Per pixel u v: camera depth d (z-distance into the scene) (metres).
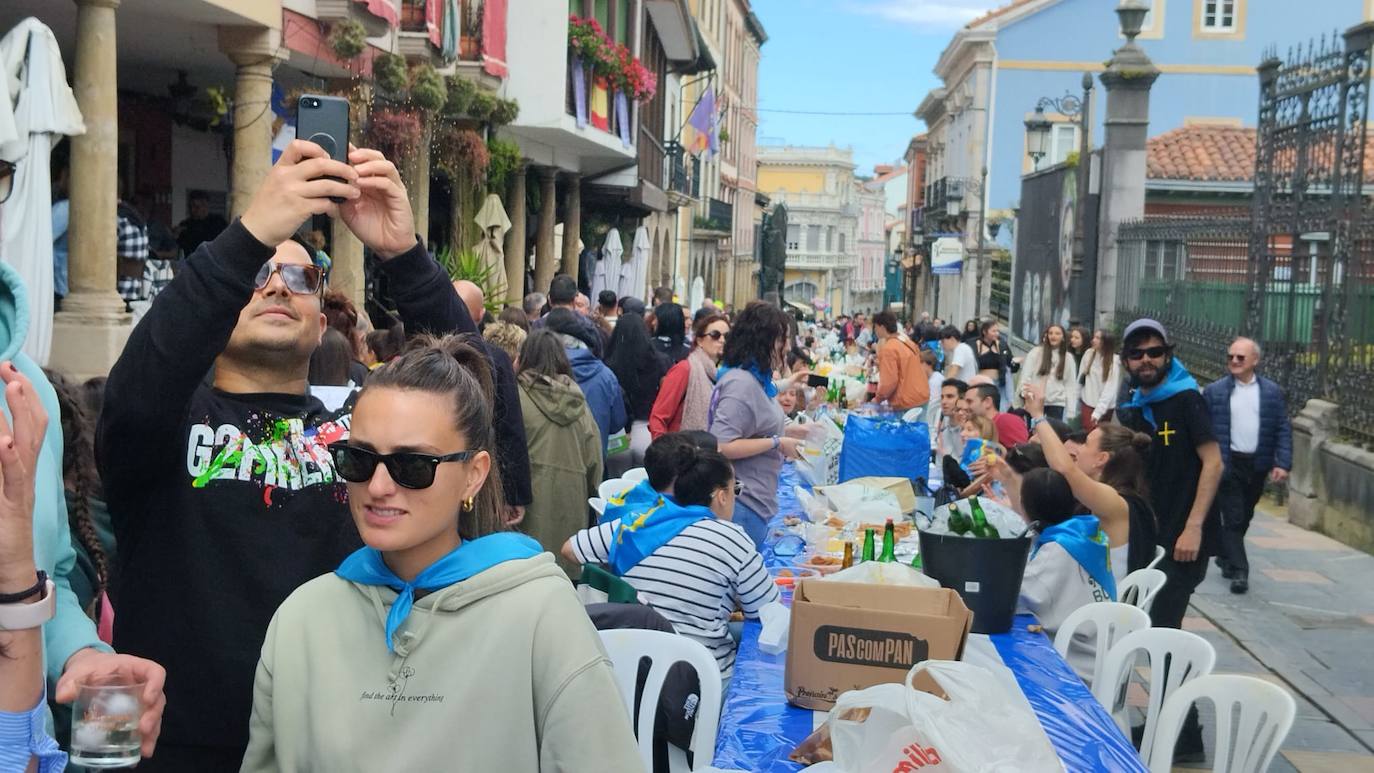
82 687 2.33
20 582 2.18
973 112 41.84
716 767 3.59
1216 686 4.31
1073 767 3.65
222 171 16.31
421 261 3.20
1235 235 15.43
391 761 2.26
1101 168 20.88
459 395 2.38
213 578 2.98
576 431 7.04
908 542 6.32
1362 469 11.52
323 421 3.19
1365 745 6.59
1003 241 40.03
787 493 8.26
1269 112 14.58
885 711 3.08
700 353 8.95
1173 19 38.59
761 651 4.71
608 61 20.83
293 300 3.12
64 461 2.98
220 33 11.09
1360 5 37.97
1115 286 20.56
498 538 2.40
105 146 9.23
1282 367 13.87
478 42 16.08
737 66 66.38
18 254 7.74
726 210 55.19
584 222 27.22
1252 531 12.50
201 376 2.87
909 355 13.66
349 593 2.38
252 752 2.41
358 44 12.01
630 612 4.62
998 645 4.75
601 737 2.28
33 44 7.75
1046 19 39.47
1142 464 6.16
